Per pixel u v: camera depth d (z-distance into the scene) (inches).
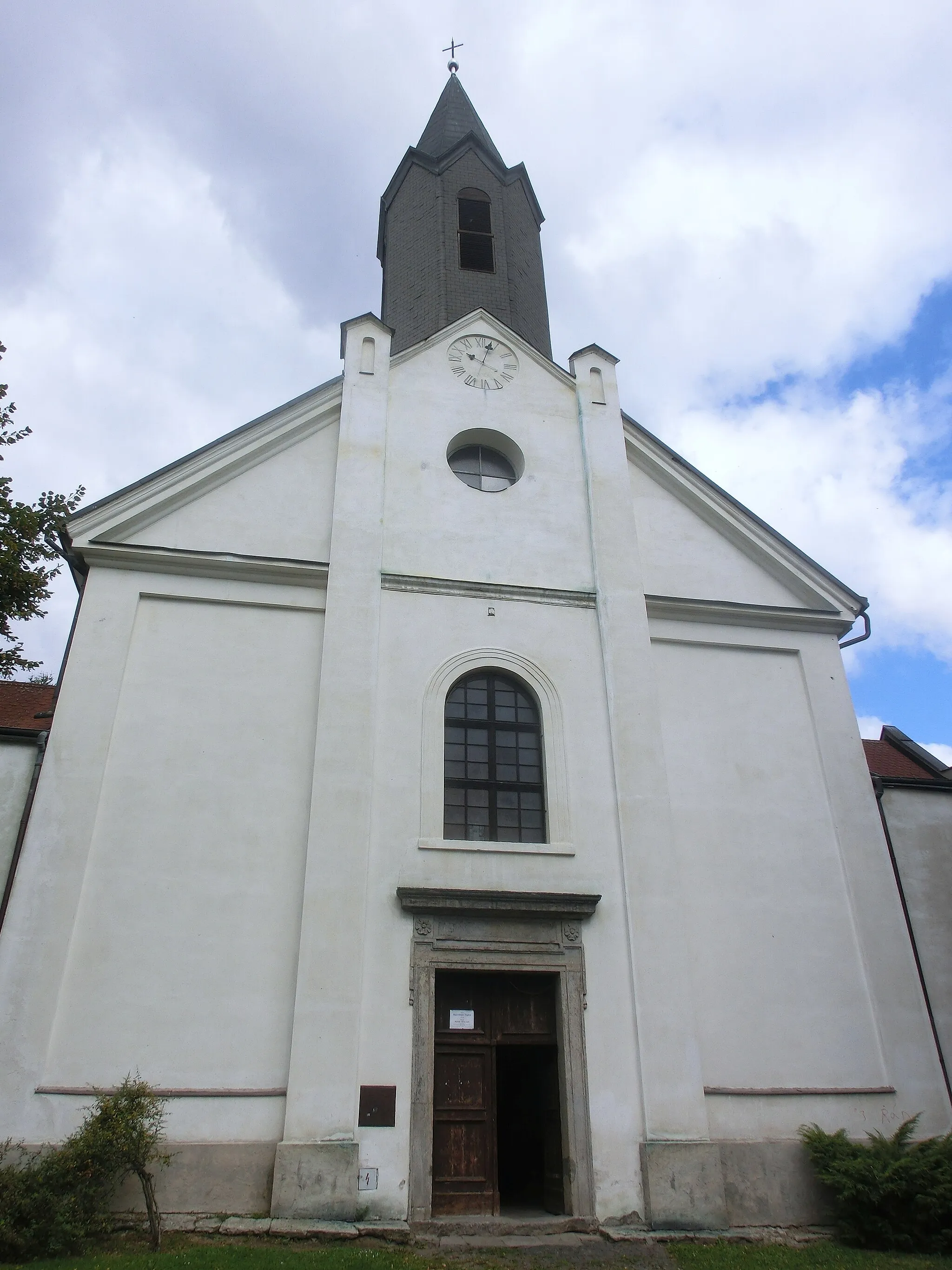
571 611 525.0
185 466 515.5
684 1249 362.9
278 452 541.0
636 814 467.8
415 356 594.2
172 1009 394.0
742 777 503.2
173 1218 357.4
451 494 546.6
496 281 710.5
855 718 532.1
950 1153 386.0
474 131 812.6
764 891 474.0
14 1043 374.3
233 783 443.5
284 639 484.7
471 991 427.5
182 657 470.3
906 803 544.4
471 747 479.8
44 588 441.4
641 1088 410.6
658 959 435.8
